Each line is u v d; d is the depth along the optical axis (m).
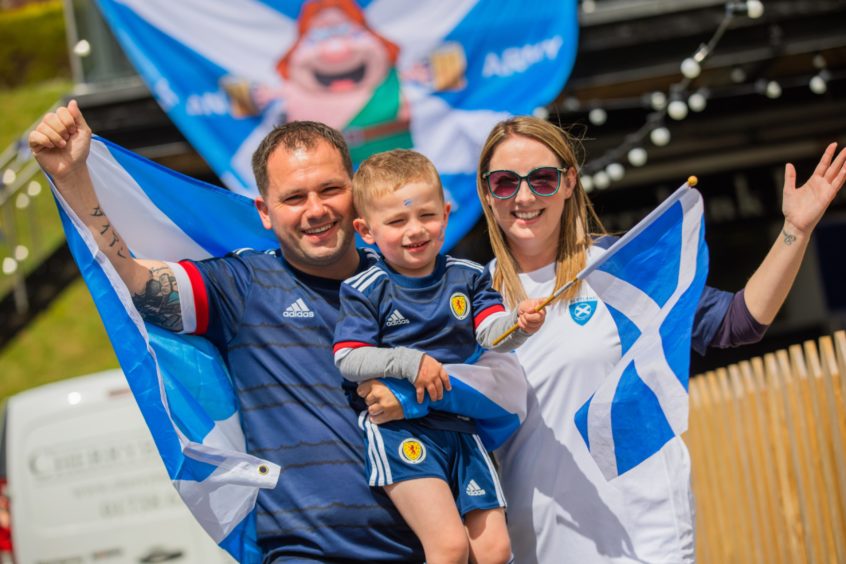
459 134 9.59
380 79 9.66
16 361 15.63
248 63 9.73
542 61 9.54
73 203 3.34
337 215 3.51
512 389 3.55
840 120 12.71
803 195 3.56
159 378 3.26
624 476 3.65
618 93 11.04
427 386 3.29
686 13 10.01
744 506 6.52
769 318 3.58
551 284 3.80
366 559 3.37
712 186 14.17
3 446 7.94
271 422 3.45
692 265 3.61
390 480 3.32
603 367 3.68
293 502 3.40
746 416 6.27
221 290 3.51
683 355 3.54
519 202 3.71
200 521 3.38
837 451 5.14
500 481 3.80
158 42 9.76
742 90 10.80
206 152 9.72
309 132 3.54
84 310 16.34
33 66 20.73
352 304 3.41
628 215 14.09
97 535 7.79
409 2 9.65
